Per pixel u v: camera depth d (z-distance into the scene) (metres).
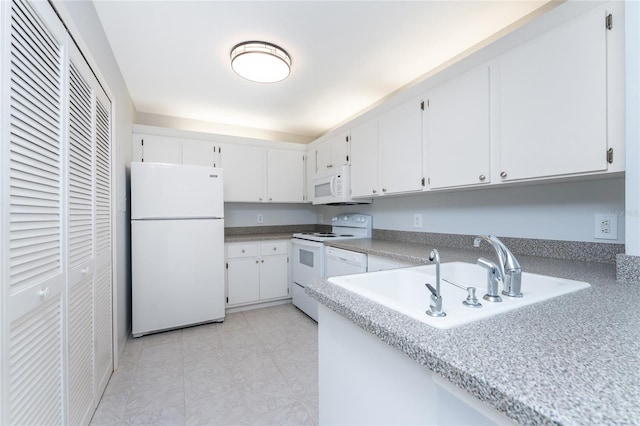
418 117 2.03
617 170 1.10
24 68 0.84
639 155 1.03
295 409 1.51
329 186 3.12
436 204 2.31
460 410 0.53
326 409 0.99
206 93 2.70
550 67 1.30
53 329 1.02
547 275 1.13
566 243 1.54
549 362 0.48
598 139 1.15
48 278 0.98
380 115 2.42
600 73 1.14
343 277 1.11
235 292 3.05
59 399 1.06
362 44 1.95
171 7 1.58
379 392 0.74
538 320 0.67
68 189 1.14
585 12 1.19
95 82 1.51
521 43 1.42
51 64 1.01
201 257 2.65
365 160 2.60
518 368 0.46
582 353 0.51
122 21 1.69
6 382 0.75
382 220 2.90
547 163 1.32
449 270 1.37
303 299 3.00
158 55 2.04
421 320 0.67
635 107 1.04
